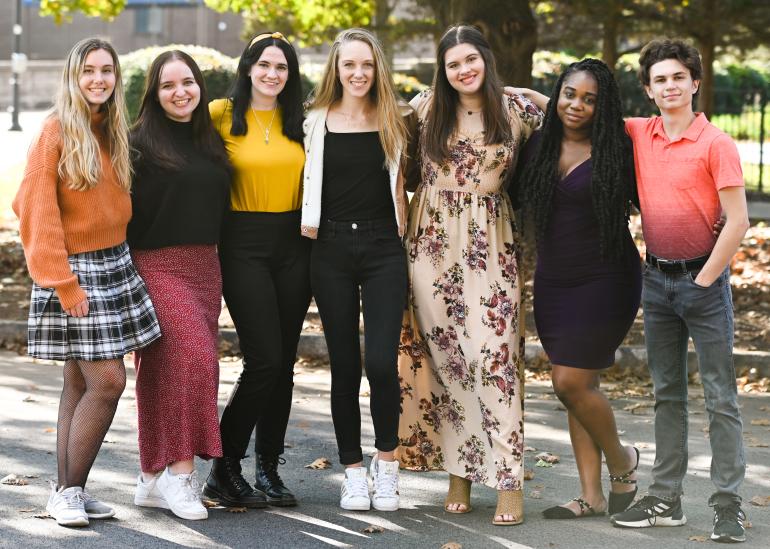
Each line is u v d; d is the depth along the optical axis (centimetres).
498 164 522
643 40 2008
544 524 522
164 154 512
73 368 529
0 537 491
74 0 1548
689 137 482
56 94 493
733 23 1599
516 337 529
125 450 646
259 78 529
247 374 537
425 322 536
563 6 1642
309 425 716
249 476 600
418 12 1905
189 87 514
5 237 1388
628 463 533
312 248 539
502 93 520
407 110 536
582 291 509
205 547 482
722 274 491
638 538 500
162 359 516
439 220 529
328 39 2083
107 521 517
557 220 509
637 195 506
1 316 1021
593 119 499
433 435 550
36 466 610
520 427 525
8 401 768
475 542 493
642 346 876
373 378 525
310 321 989
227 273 535
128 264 512
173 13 5238
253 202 531
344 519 526
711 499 503
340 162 525
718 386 496
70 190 492
